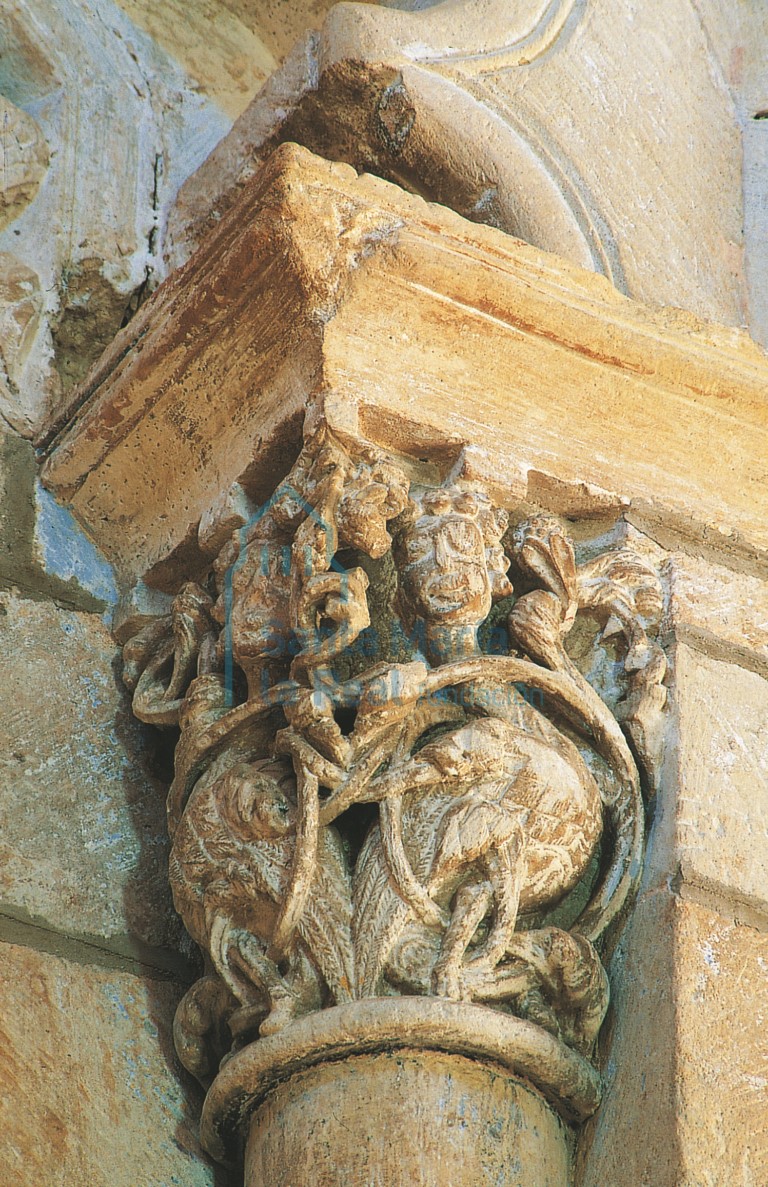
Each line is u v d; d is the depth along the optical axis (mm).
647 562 3164
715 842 2873
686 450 3266
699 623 3121
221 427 3188
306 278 2943
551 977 2703
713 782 2941
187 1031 2900
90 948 3059
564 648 3074
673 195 3811
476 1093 2574
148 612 3395
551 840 2771
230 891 2781
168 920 3178
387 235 2947
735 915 2826
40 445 3523
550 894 2777
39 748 3227
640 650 3047
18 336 3613
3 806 3125
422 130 3523
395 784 2738
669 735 2979
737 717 3049
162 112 4047
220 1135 2781
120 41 4105
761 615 3203
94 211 3777
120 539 3488
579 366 3146
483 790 2756
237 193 3727
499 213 3572
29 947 2988
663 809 2908
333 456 2902
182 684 3184
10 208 3744
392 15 3576
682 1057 2627
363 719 2756
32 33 3943
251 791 2811
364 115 3557
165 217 3852
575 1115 2697
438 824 2725
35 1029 2891
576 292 3107
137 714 3227
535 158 3607
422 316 3025
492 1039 2561
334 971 2631
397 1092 2551
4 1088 2805
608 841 2914
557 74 3715
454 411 3066
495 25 3682
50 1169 2760
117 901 3139
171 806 3020
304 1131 2564
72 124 3891
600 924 2834
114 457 3391
